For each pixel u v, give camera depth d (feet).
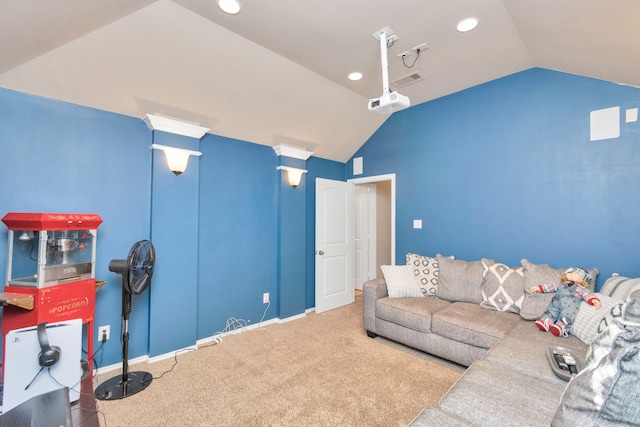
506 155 9.86
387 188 18.74
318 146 13.37
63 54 6.43
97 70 7.04
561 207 8.77
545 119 9.08
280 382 7.44
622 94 7.84
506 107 9.85
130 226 8.51
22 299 5.94
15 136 6.82
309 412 6.28
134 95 7.98
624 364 2.65
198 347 9.59
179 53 7.34
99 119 7.99
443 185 11.44
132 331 8.51
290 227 12.60
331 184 14.16
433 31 7.25
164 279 8.89
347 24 6.90
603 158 8.10
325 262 13.78
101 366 8.00
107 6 5.41
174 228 9.13
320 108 11.12
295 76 9.25
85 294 6.88
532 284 8.21
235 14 6.51
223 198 10.74
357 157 14.70
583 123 8.43
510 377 4.99
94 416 3.78
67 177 7.50
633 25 5.04
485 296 8.97
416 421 3.96
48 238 6.50
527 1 5.76
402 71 9.37
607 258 8.02
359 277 18.45
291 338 10.31
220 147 10.68
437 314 8.52
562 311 7.01
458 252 10.98
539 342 6.31
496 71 9.50
